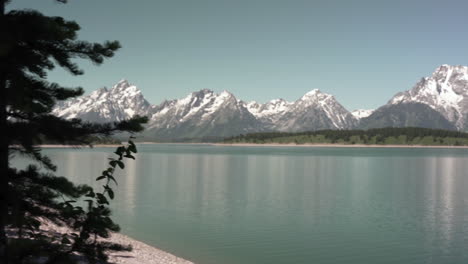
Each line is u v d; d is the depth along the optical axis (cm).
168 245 3338
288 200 6194
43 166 1291
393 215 4966
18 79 1137
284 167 14150
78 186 1359
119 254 2508
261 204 5781
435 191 7525
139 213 4931
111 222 1044
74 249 1050
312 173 11662
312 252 3238
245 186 8181
